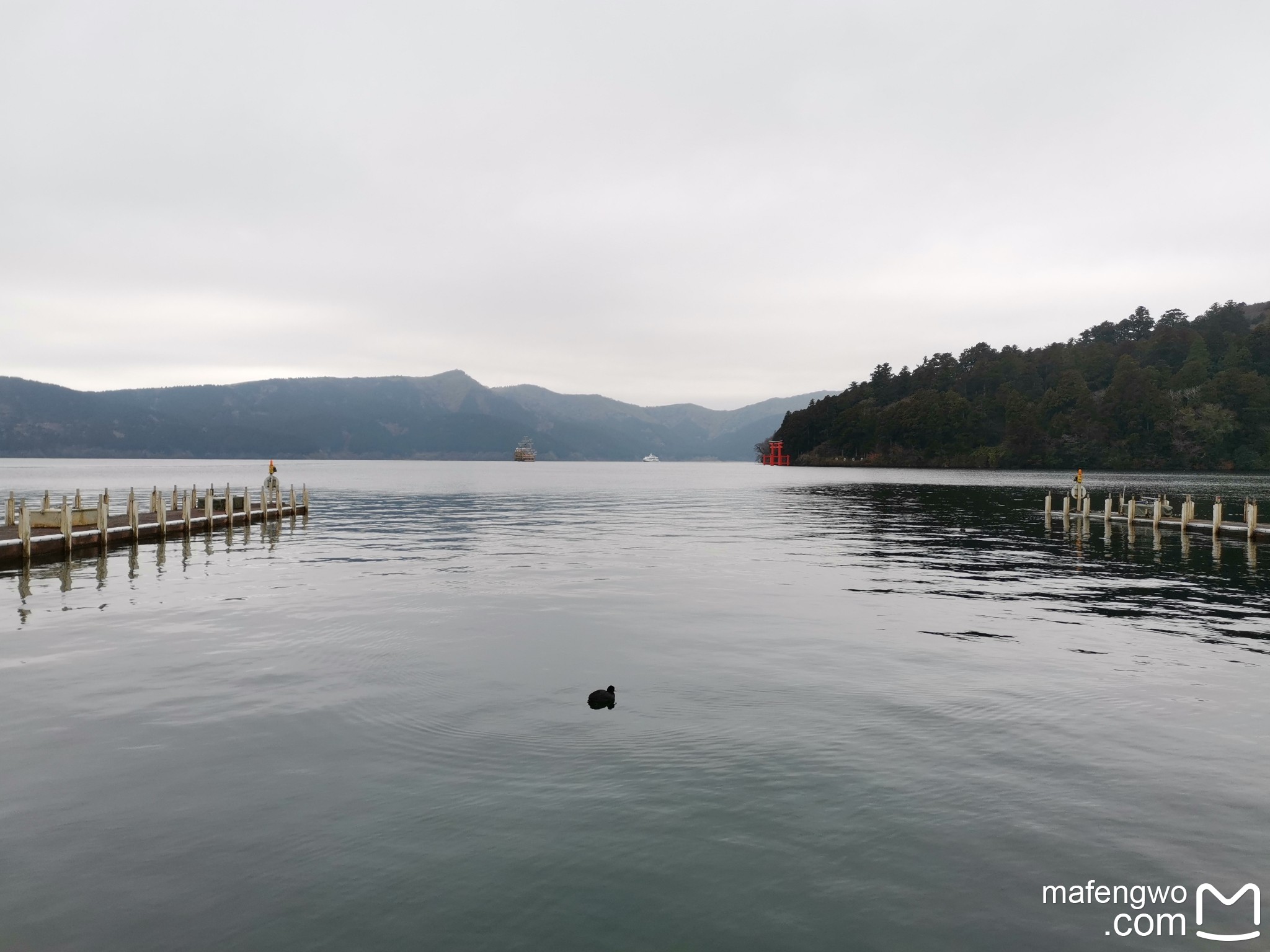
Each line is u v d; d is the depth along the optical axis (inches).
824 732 459.5
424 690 541.3
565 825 346.6
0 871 310.7
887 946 268.7
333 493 4111.7
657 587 1001.5
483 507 2938.0
